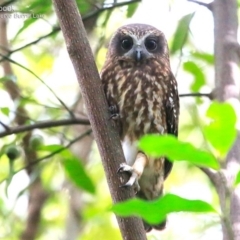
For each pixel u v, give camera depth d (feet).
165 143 14.78
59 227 46.50
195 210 15.58
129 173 25.13
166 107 33.42
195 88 39.01
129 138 32.35
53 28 33.73
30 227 42.55
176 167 50.21
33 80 48.80
